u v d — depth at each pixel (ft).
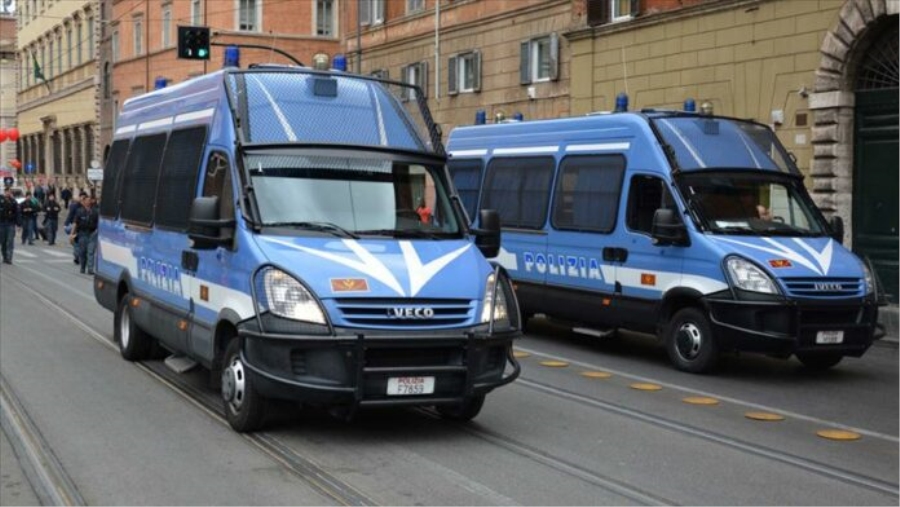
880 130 57.88
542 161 45.37
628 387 33.40
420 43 107.24
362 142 27.27
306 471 21.97
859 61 58.85
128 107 39.73
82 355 37.47
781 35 62.75
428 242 25.70
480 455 23.62
